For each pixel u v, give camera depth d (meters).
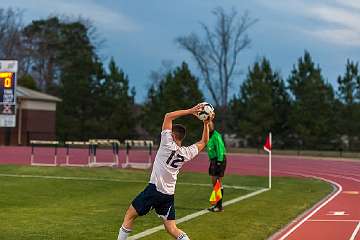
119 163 48.72
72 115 100.06
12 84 44.56
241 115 97.50
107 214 20.22
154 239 15.41
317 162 58.72
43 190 27.89
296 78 90.62
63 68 124.19
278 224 19.02
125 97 100.81
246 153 77.00
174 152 12.39
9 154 58.22
